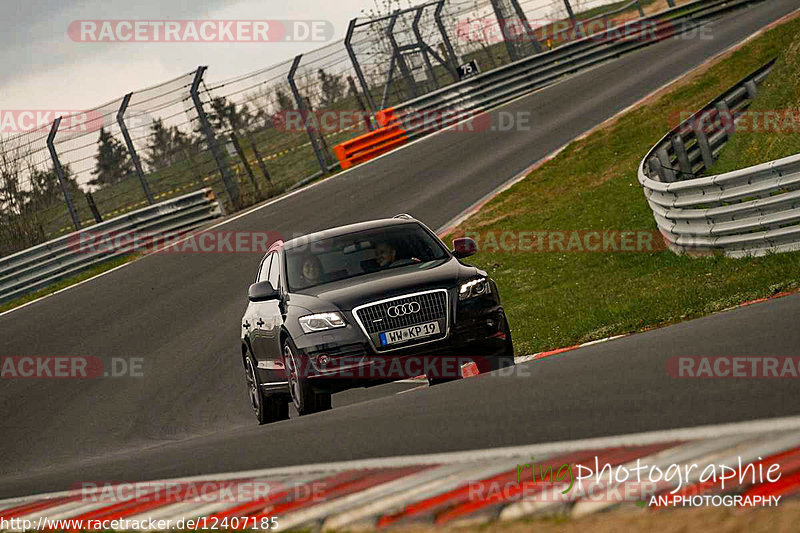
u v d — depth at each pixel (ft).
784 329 66.59
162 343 190.80
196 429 132.16
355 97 342.44
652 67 339.16
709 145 213.46
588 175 247.50
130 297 230.48
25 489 86.17
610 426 49.01
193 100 311.06
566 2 396.98
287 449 67.41
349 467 52.80
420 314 91.50
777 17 345.51
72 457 132.57
